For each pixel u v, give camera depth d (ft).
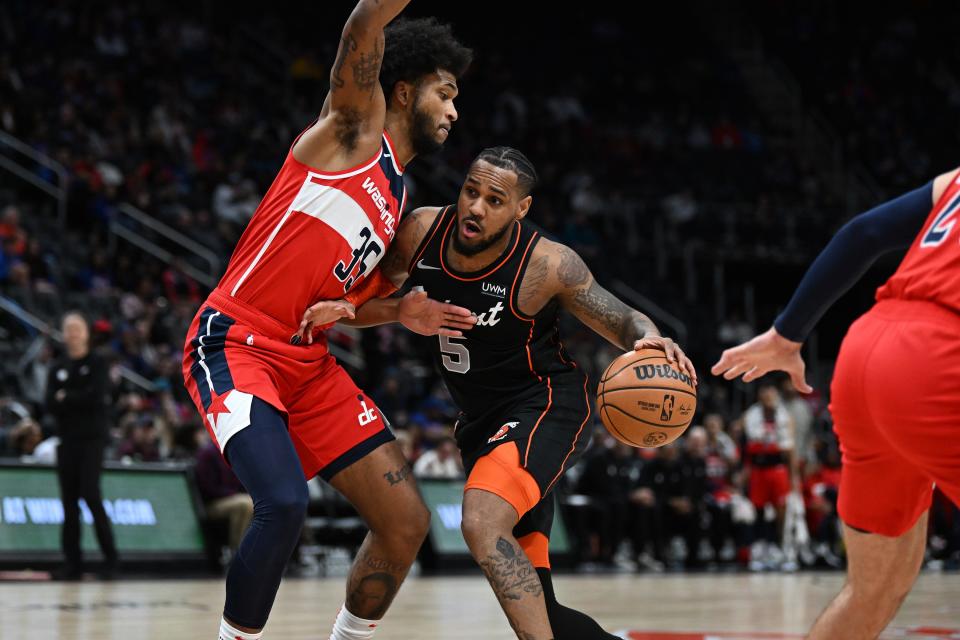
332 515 66.59
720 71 152.97
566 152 132.67
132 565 56.70
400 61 20.48
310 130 19.65
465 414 22.38
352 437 20.65
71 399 51.85
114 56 107.86
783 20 159.74
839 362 15.79
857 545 16.83
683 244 123.54
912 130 149.89
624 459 76.64
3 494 55.42
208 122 108.68
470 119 132.16
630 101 145.79
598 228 123.65
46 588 47.83
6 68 93.15
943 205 15.14
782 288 131.13
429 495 66.95
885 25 160.66
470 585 54.65
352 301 21.50
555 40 149.89
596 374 94.02
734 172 138.72
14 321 71.72
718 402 99.96
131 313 77.61
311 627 33.76
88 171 89.71
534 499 20.15
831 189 142.20
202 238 91.66
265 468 18.45
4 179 87.45
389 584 21.18
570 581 59.98
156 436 63.87
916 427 14.53
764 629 33.81
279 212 19.63
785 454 77.15
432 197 115.75
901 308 15.10
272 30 131.44
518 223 21.36
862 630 17.13
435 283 21.27
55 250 82.74
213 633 30.66
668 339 20.53
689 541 76.07
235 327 19.72
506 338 21.11
